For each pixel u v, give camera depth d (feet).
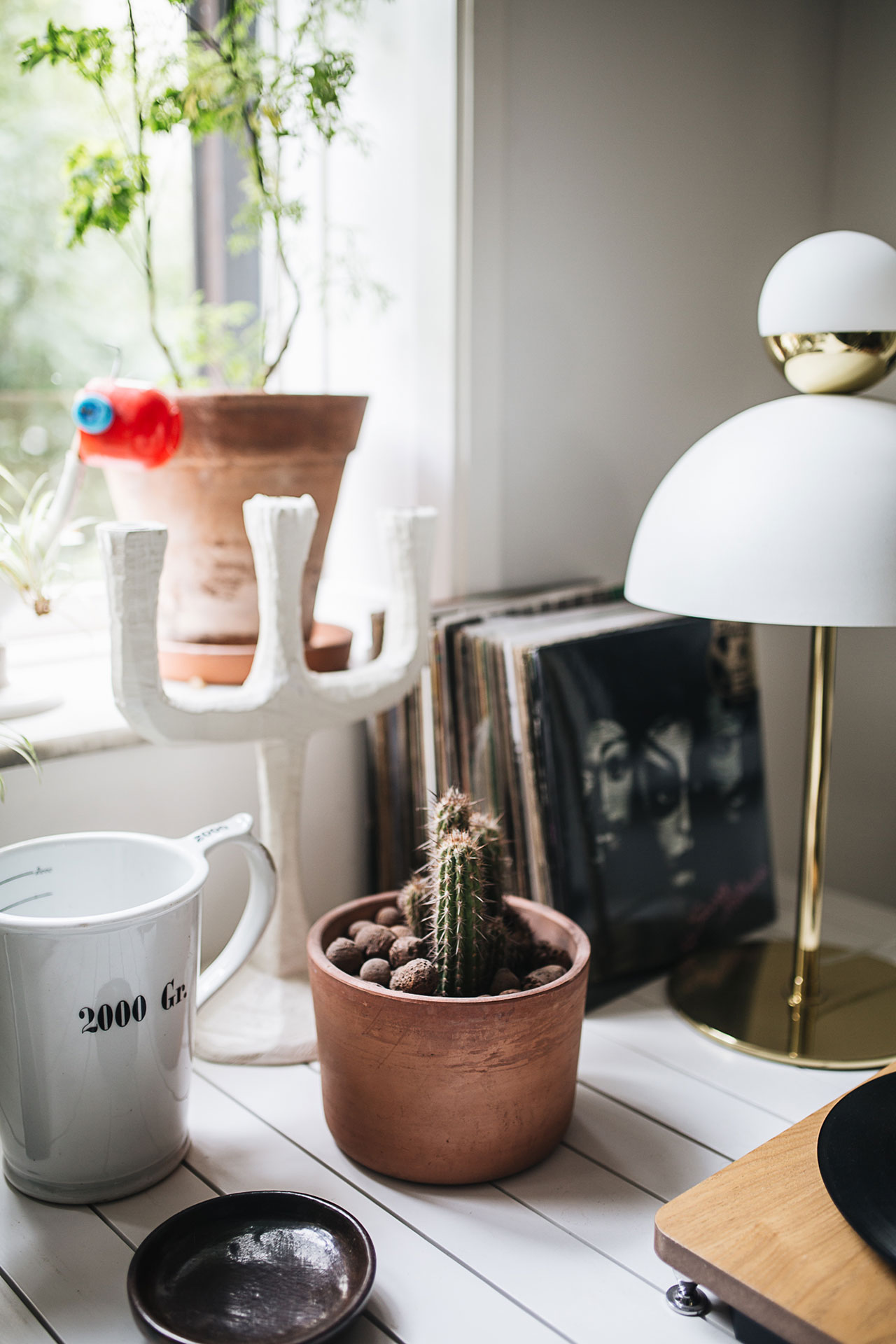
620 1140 2.49
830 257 2.60
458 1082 2.19
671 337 4.28
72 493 2.81
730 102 4.32
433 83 3.34
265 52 3.09
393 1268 2.07
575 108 3.70
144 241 3.82
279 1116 2.55
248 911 2.55
